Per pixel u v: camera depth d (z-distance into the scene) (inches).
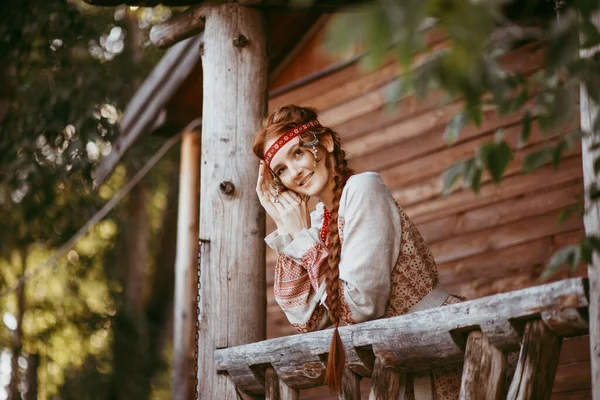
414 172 234.1
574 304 90.5
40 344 481.4
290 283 125.1
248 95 153.3
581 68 72.8
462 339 102.4
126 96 351.3
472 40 54.9
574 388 190.4
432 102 232.2
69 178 335.9
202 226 150.5
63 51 334.6
